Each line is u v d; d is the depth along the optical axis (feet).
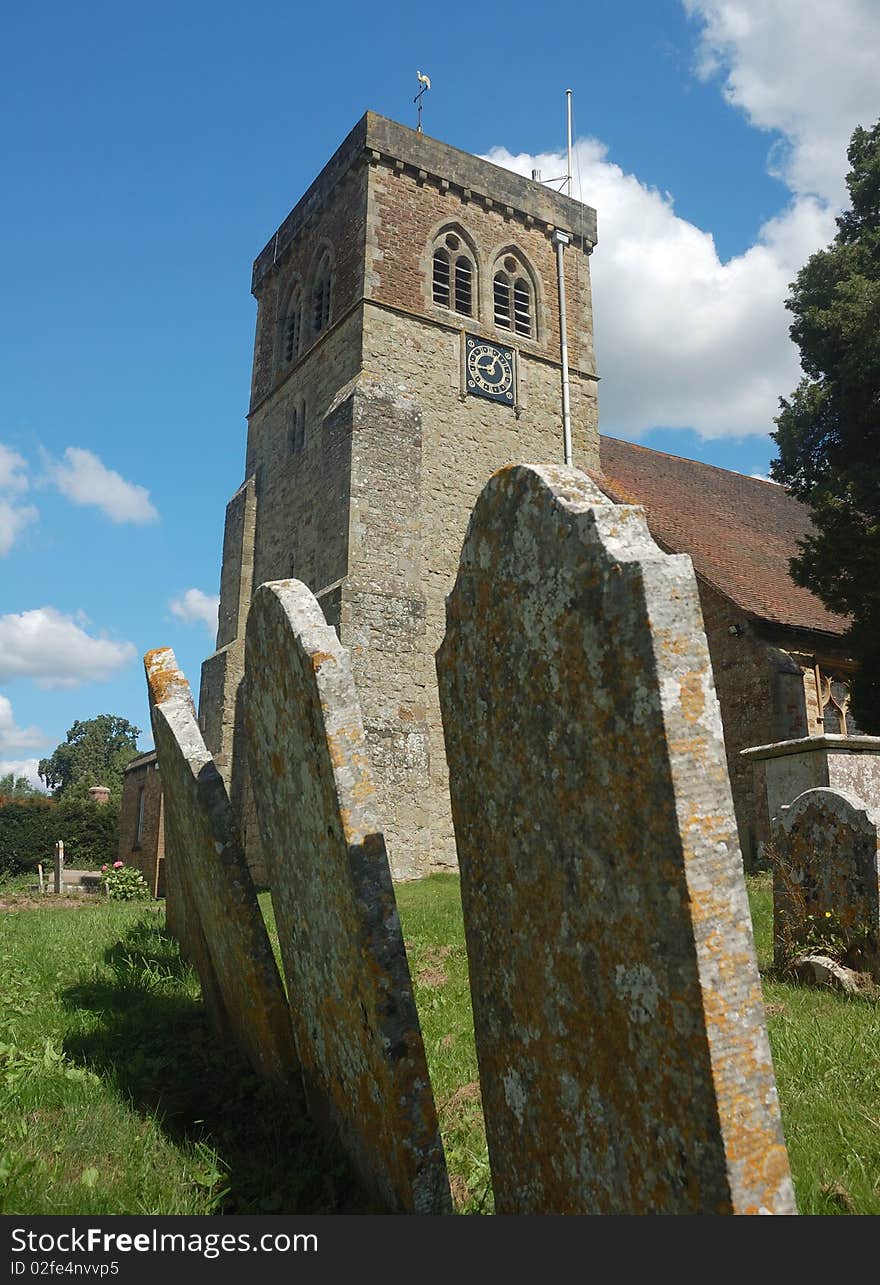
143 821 77.61
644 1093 7.66
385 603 62.80
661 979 7.48
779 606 63.16
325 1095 12.89
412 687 62.13
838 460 53.26
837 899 22.22
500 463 73.72
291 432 79.41
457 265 77.56
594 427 80.59
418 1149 10.53
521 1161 9.48
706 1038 7.02
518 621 9.66
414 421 68.39
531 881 9.39
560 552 8.98
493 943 10.09
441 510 69.41
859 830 21.76
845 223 55.31
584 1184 8.42
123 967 23.09
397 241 73.72
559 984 8.88
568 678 8.80
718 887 7.34
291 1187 11.44
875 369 49.03
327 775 12.09
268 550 78.69
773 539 78.69
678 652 7.77
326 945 12.50
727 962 7.20
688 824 7.38
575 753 8.69
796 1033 16.66
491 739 10.19
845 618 66.54
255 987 15.10
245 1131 13.14
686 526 72.54
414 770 60.34
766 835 55.31
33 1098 13.61
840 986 20.68
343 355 72.38
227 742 72.90
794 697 56.95
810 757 28.84
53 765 238.48
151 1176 11.25
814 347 52.60
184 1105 14.07
